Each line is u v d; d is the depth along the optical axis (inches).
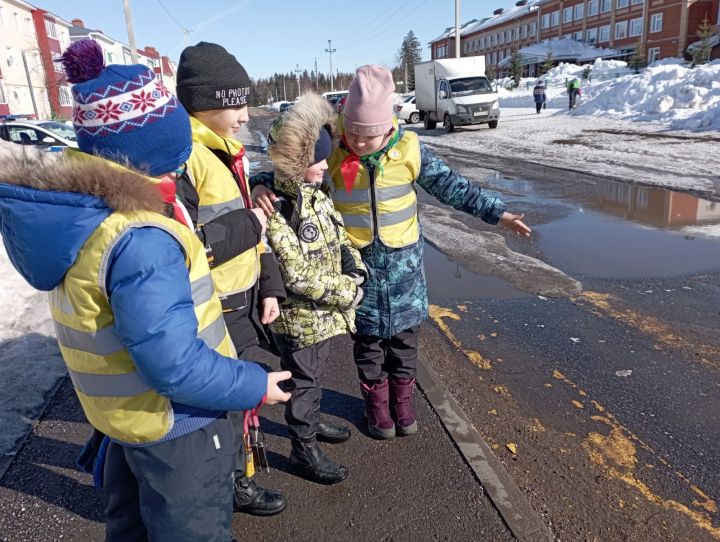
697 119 598.5
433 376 141.5
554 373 144.8
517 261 229.8
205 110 86.5
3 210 53.0
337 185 108.2
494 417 126.3
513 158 518.3
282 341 100.7
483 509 97.3
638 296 190.2
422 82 949.2
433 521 95.1
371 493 102.3
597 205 316.5
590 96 973.8
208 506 64.5
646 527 94.0
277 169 92.7
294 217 94.5
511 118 959.0
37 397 134.0
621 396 133.3
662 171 393.1
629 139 566.9
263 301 90.0
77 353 58.2
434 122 946.1
